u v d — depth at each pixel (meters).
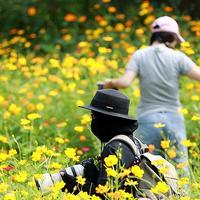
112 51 18.31
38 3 22.06
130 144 7.31
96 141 11.56
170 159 9.55
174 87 10.15
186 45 12.57
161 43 10.28
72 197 6.98
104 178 7.23
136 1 21.77
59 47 18.86
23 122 9.28
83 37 19.83
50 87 15.22
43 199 7.24
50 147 10.03
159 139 10.03
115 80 10.23
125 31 19.52
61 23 21.45
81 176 7.29
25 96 14.75
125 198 7.02
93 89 14.53
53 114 13.43
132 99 13.81
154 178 7.36
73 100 14.10
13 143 11.31
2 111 13.16
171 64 10.12
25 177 7.58
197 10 21.84
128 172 6.95
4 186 7.35
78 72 15.05
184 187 7.89
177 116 10.11
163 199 7.37
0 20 22.09
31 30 21.30
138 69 10.22
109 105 7.37
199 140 12.22
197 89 14.52
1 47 18.27
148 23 19.61
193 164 9.88
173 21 10.36
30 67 16.69
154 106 10.11
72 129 12.61
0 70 16.41
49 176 7.52
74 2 21.81
